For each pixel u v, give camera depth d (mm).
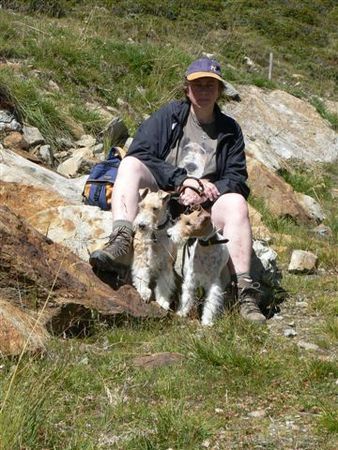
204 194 3498
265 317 3596
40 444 2162
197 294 3395
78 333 3084
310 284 4215
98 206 4090
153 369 2746
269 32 18625
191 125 3727
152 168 3602
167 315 3324
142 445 2203
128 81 7797
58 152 5734
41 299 2988
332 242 5652
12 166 4336
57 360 2674
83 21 10984
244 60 14445
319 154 8680
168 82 8070
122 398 2482
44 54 7262
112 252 3275
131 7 15141
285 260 4773
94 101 7094
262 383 2693
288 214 6055
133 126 6855
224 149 3723
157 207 3279
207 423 2346
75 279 3135
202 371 2768
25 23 8203
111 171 4168
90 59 7684
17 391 2307
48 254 3184
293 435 2322
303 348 3143
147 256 3338
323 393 2633
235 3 19453
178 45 9828
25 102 5832
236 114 8641
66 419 2332
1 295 2928
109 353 2881
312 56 17984
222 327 3223
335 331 3363
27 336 2686
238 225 3512
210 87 3629
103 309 3119
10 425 2119
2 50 6996
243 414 2473
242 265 3496
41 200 3826
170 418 2322
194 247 3338
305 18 20484
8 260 2941
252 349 2994
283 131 8742
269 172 6438
